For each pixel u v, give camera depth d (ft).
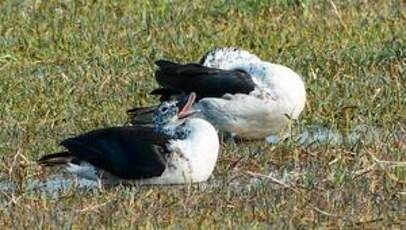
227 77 50.52
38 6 71.00
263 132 51.16
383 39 65.92
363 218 40.27
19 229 40.11
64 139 48.62
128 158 44.47
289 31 67.36
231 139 51.16
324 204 41.75
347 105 54.44
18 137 50.93
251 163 47.65
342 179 44.75
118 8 70.95
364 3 72.13
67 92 56.80
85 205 42.27
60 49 64.95
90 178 45.34
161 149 44.62
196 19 69.56
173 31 67.56
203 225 39.50
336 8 70.13
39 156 48.75
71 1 71.51
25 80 59.21
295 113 50.98
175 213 41.11
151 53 63.98
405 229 39.55
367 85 57.26
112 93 57.00
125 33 66.95
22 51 64.95
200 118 49.67
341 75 59.41
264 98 50.29
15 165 47.47
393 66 59.88
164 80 51.55
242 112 50.39
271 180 44.86
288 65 61.26
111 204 42.19
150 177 44.57
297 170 46.88
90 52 64.39
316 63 61.21
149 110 50.34
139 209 41.65
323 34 66.80
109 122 52.75
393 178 44.57
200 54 64.28
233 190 43.93
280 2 71.05
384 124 52.37
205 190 43.91
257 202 42.04
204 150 44.80
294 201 42.09
